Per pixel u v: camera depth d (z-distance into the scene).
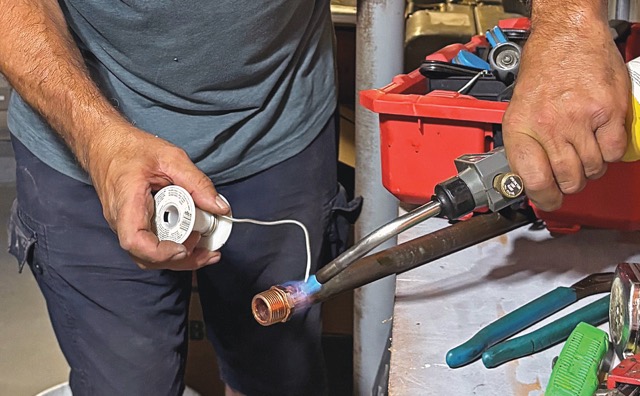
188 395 1.57
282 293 0.75
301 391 1.35
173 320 1.18
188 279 1.21
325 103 1.20
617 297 0.74
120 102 1.07
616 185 0.90
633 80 0.76
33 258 1.14
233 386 1.37
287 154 1.16
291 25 1.07
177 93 1.05
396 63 1.15
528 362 0.76
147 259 0.71
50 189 1.08
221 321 1.29
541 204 0.78
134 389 1.17
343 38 1.74
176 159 0.76
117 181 0.74
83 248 1.09
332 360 1.76
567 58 0.75
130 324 1.14
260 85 1.09
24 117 1.08
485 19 1.71
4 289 2.41
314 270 1.24
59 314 1.16
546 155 0.74
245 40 1.01
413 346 0.78
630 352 0.71
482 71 1.00
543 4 0.81
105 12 0.97
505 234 0.98
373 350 1.26
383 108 0.94
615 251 0.95
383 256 0.84
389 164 0.99
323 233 1.25
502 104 0.90
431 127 0.94
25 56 0.85
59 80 0.84
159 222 0.73
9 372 2.05
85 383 1.18
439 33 1.63
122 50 1.02
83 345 1.16
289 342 1.29
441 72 1.03
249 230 1.18
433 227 1.00
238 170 1.14
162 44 1.00
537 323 0.81
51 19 0.89
